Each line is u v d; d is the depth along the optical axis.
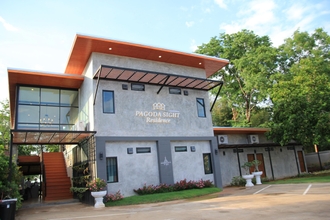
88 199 15.04
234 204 11.01
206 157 19.38
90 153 15.55
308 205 9.10
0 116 31.25
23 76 15.99
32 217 11.33
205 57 18.41
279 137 23.33
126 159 16.08
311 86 22.09
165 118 17.95
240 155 24.02
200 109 19.94
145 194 15.65
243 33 33.28
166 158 17.19
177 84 18.64
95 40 15.00
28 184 21.72
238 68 31.16
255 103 35.25
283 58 31.77
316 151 31.03
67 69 18.27
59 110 17.94
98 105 15.73
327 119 20.12
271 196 12.53
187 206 11.62
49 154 24.17
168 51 17.02
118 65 16.91
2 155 13.40
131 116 16.69
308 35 31.97
